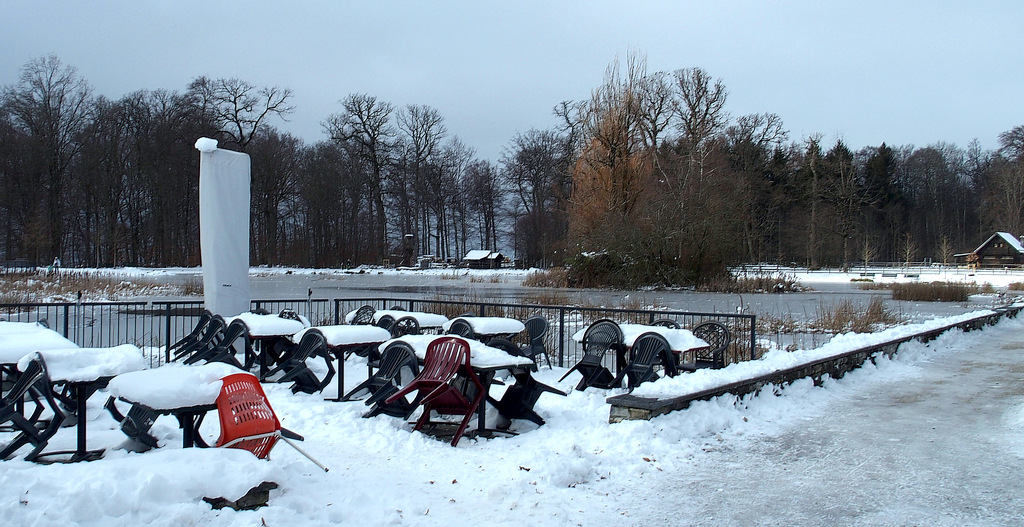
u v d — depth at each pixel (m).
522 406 6.64
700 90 45.81
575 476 5.03
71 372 5.07
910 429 6.67
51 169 56.22
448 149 81.19
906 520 4.29
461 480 5.00
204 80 56.28
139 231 64.12
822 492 4.83
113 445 5.75
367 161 69.00
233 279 11.75
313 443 6.01
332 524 4.03
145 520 3.58
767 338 14.79
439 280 51.91
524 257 80.50
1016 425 6.80
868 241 80.31
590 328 8.56
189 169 62.09
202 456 4.16
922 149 89.88
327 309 21.84
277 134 71.62
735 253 39.75
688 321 17.11
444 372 6.18
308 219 73.31
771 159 73.19
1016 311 19.98
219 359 9.03
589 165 41.91
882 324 17.22
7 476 3.67
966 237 86.06
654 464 5.45
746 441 6.21
